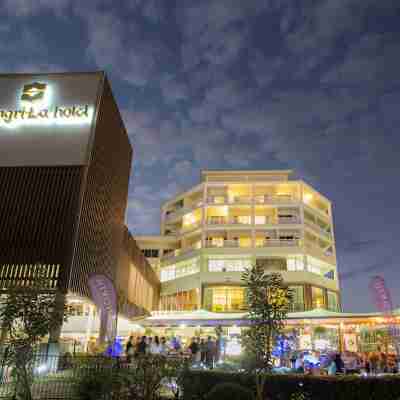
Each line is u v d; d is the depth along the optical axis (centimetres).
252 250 4953
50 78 2625
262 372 1200
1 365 1262
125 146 3331
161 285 5388
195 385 1246
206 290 4788
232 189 5516
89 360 1273
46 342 1733
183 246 5578
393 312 1850
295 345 2053
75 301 2320
